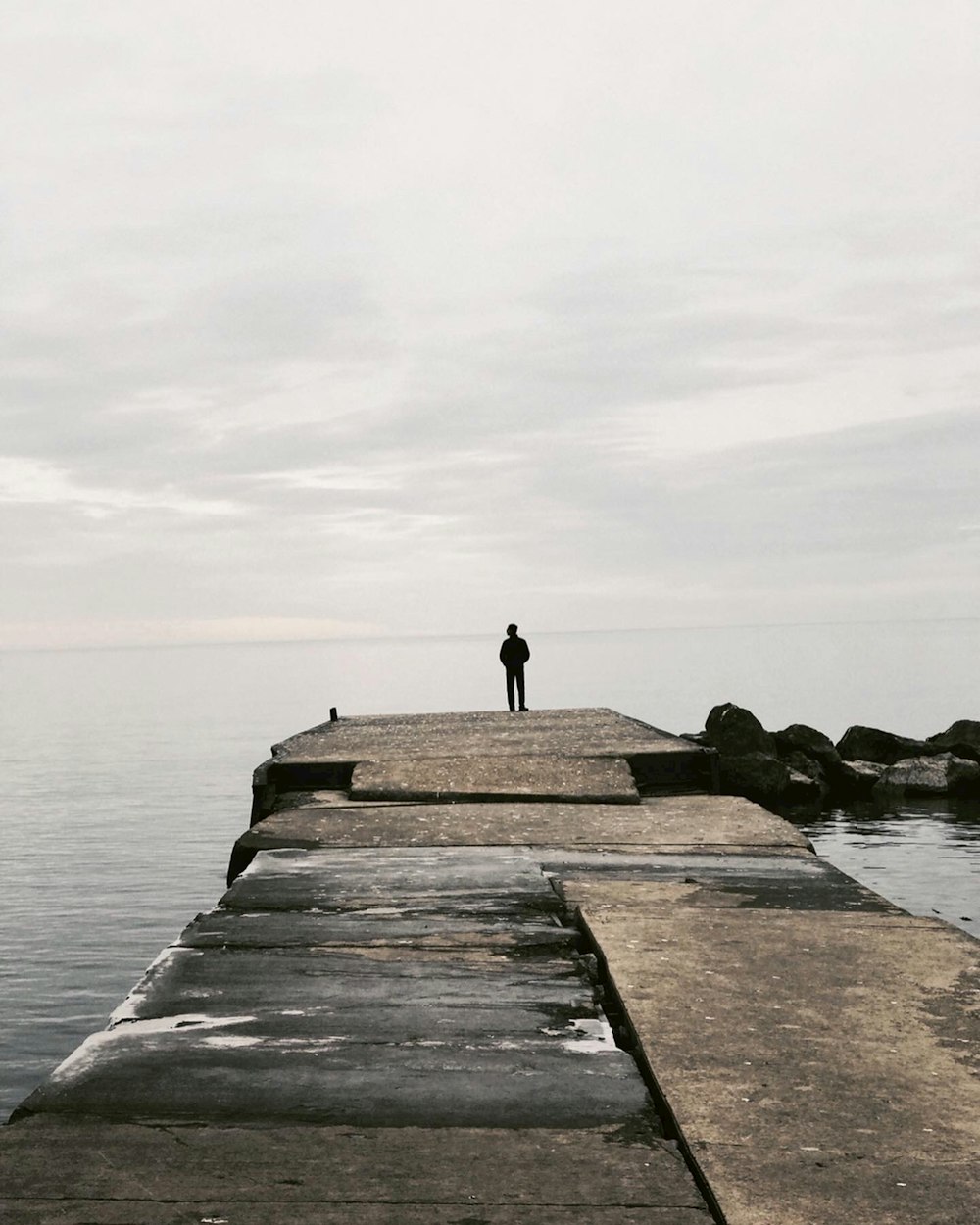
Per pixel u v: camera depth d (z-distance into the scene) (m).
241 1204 3.01
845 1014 4.50
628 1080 3.94
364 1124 3.58
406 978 5.26
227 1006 4.82
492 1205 3.01
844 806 25.38
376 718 24.25
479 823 10.17
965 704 93.56
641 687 141.75
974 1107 3.57
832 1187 3.05
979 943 5.62
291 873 7.88
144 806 39.88
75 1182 3.14
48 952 18.16
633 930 5.90
